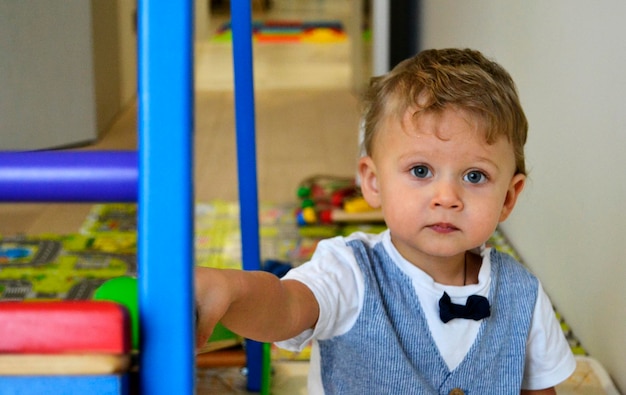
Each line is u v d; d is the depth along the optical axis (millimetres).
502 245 1826
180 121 431
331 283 784
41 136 2621
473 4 1945
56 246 1874
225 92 3602
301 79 3945
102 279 1684
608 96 1199
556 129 1463
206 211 2100
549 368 874
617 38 1159
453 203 761
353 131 2957
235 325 635
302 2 7344
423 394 804
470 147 767
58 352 416
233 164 2535
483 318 819
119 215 2117
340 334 811
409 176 783
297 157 2619
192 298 445
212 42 4988
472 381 822
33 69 2559
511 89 831
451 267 834
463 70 809
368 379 808
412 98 785
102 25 2906
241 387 1224
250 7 1029
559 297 1473
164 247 438
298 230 1978
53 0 2574
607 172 1205
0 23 2461
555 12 1448
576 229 1363
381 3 2240
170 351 444
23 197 500
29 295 1594
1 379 422
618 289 1165
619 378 1169
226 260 1777
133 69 3547
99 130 2840
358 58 3514
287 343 774
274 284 665
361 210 1995
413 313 815
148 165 433
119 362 418
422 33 2453
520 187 854
